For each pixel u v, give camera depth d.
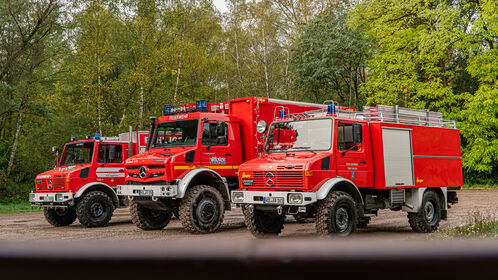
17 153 24.20
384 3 27.28
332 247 0.36
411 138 9.49
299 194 7.59
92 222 11.55
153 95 26.20
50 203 11.98
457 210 13.55
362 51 28.41
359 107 30.84
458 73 29.47
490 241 0.39
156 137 10.96
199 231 9.52
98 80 25.14
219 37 37.22
